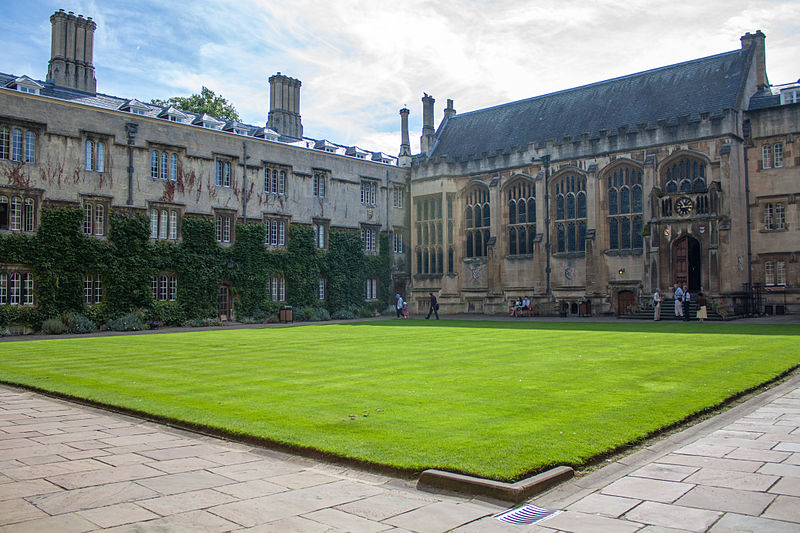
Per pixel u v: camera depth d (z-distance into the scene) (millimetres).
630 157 36656
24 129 29906
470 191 44562
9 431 9156
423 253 46594
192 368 14664
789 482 6352
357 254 43750
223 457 7738
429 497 6297
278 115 47594
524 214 41562
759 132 35062
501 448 7328
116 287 32125
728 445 7785
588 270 37625
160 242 34062
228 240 37312
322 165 42156
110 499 6191
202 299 35500
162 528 5434
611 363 14148
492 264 42281
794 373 13227
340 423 8742
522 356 15750
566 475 6676
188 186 35469
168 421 9438
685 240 35031
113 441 8555
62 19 37438
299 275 40219
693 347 17328
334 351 17766
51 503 6074
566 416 8898
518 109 46250
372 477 6930
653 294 35125
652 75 40188
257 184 38656
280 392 11164
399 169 47188
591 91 42625
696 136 34438
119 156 32844
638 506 5844
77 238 30984
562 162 39375
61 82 37156
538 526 5469
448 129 50500
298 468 7273
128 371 14453
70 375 14062
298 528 5457
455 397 10359
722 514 5570
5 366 15891
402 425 8539
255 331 27953
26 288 29703
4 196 29266
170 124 34875
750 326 25984
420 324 31797
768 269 34844
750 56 36469
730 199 33375
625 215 37031
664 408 9367
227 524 5539
